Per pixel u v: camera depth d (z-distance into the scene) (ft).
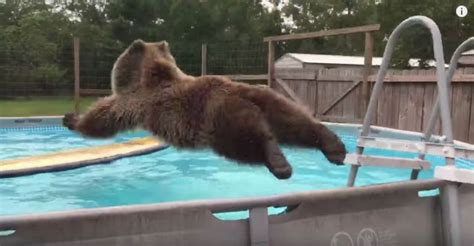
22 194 18.60
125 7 102.01
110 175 22.18
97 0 106.93
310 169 23.34
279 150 9.62
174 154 27.55
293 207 8.74
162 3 104.06
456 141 24.64
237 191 19.26
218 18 107.24
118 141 31.14
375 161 11.28
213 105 10.28
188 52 58.95
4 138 33.86
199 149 10.58
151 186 20.21
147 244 7.61
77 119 11.74
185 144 10.63
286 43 118.52
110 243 7.38
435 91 29.63
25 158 24.53
